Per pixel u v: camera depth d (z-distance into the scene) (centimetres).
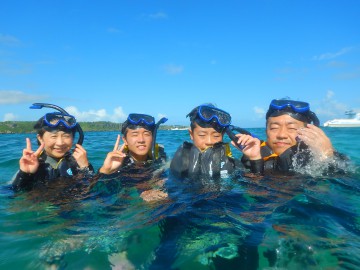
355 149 225
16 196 96
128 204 85
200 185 100
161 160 142
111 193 95
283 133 112
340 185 93
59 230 70
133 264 56
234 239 61
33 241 65
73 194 96
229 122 117
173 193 92
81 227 71
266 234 62
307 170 108
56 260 58
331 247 57
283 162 113
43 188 103
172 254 58
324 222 67
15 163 184
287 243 59
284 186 93
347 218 70
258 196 85
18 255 60
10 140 426
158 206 81
